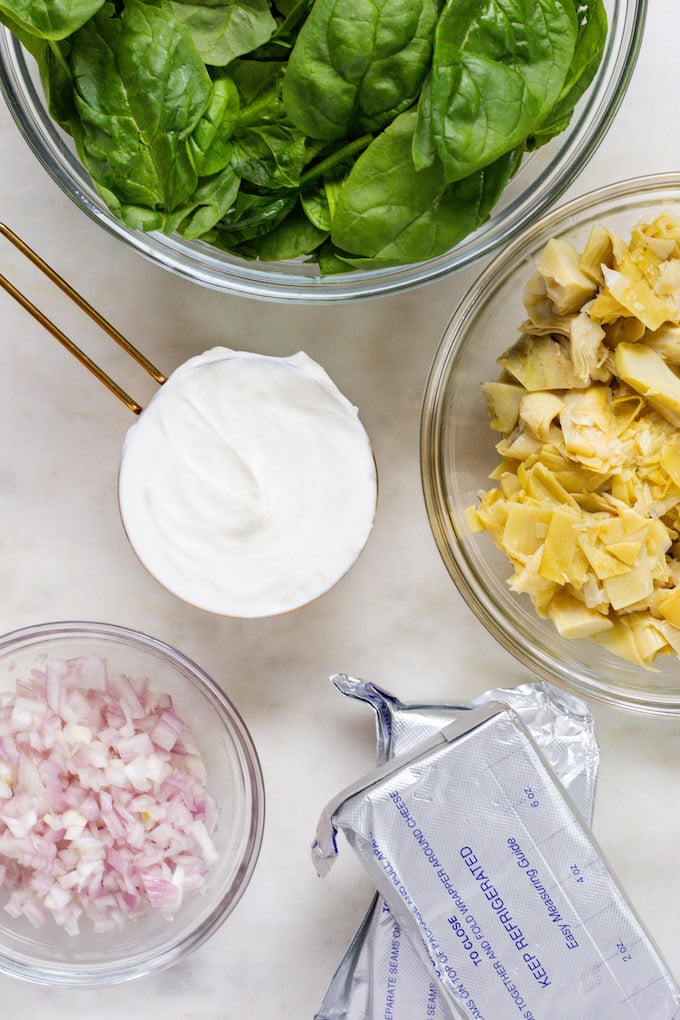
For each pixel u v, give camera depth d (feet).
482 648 3.47
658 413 2.87
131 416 3.42
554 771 3.11
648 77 3.27
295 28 2.57
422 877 2.95
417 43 2.47
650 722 3.49
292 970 3.52
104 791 3.25
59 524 3.46
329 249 2.83
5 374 3.40
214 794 3.53
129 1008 3.54
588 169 3.34
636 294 2.75
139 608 3.49
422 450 3.15
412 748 3.13
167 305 3.36
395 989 3.17
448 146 2.47
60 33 2.37
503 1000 2.93
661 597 2.90
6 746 3.28
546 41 2.48
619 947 2.93
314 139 2.62
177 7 2.52
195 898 3.47
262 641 3.49
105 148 2.57
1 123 3.25
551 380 2.90
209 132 2.53
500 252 3.05
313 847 3.18
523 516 2.89
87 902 3.31
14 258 3.34
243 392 2.96
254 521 2.95
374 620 3.48
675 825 3.49
